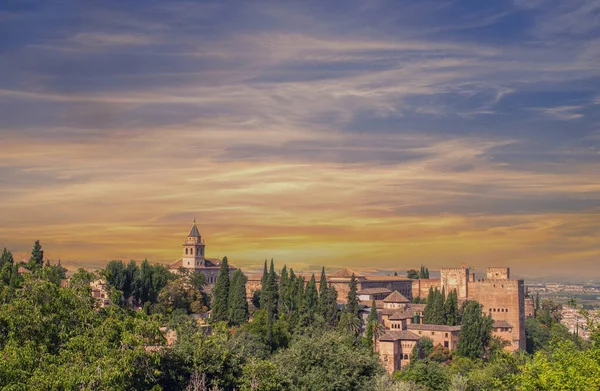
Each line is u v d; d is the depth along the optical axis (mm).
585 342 96562
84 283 90625
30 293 81375
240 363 90125
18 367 69062
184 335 91750
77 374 69562
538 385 67688
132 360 75500
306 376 89875
